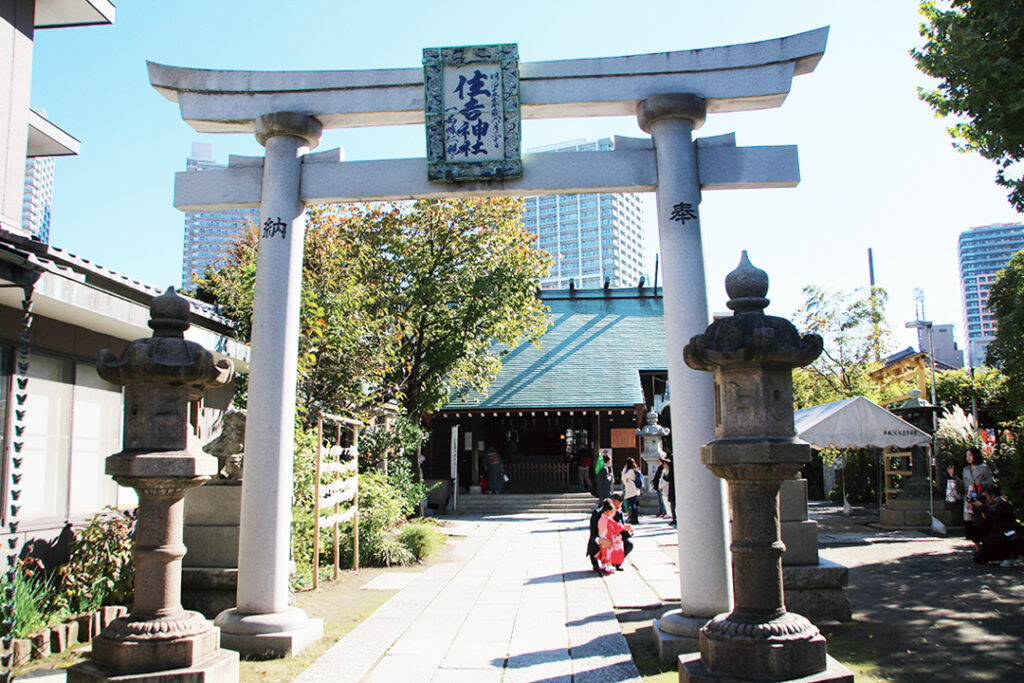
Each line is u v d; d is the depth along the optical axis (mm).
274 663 5902
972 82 7996
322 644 6504
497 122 6930
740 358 4562
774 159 6898
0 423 7484
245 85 7160
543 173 6973
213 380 4977
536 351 26531
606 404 23328
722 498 6234
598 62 7020
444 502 22312
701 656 4645
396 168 7086
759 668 4223
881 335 28375
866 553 11664
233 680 4895
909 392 22609
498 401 23828
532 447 27875
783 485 7422
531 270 20578
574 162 6984
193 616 4824
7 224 8344
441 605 8211
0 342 7512
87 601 7277
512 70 6957
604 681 5441
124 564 7715
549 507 21969
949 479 14852
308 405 12336
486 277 19500
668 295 6648
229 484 7555
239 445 7652
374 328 14078
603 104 7074
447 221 19750
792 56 6848
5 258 6254
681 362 6445
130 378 4797
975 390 22844
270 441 6582
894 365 28188
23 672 5621
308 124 7102
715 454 4578
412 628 7121
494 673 5668
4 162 9484
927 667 5664
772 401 4617
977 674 5480
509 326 20344
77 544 7645
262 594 6375
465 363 19781
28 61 10031
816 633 4410
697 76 6953
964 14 8438
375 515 11695
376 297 17953
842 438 14250
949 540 13086
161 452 4762
